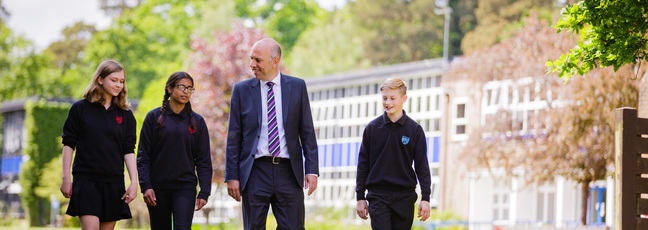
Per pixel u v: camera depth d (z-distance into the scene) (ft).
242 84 27.86
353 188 119.96
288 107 27.55
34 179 159.94
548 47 80.38
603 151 74.13
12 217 183.42
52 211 150.10
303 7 227.20
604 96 65.72
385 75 118.62
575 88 70.44
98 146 25.94
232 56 124.98
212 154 119.85
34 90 229.04
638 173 29.73
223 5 210.59
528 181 84.64
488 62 90.84
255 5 226.79
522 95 85.92
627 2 32.32
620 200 29.63
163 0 223.92
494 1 151.02
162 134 28.30
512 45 87.25
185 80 28.32
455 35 193.98
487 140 89.40
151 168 28.58
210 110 122.31
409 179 28.66
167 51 220.23
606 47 33.47
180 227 27.94
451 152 103.96
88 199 25.71
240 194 27.53
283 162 27.37
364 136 29.19
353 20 214.69
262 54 27.35
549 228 86.48
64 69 241.14
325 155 129.80
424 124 110.42
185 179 28.53
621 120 29.81
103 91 26.14
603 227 75.97
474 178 96.94
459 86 102.99
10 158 193.06
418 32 207.82
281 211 27.37
